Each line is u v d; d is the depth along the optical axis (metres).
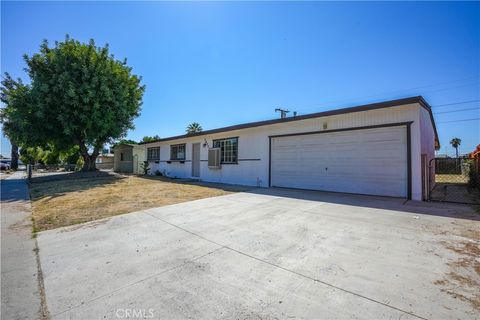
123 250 3.44
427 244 3.39
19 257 3.28
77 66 15.59
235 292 2.29
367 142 7.77
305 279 2.50
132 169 23.55
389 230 4.05
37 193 9.62
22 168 38.00
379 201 6.63
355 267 2.74
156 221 4.97
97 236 4.10
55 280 2.61
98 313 2.02
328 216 5.07
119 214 5.65
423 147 7.49
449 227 4.18
